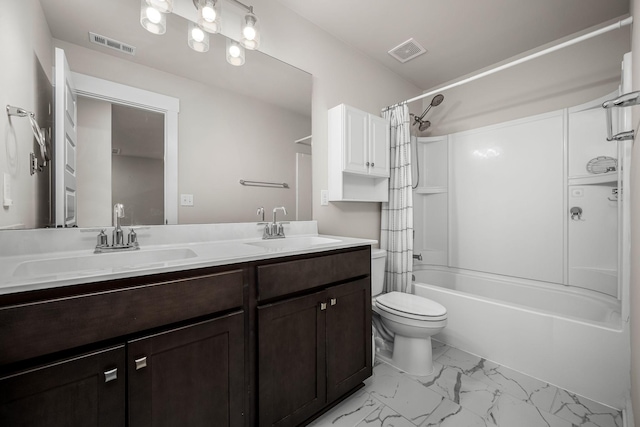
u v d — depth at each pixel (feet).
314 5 6.06
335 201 7.07
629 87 4.43
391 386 5.13
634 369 3.38
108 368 2.45
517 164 7.84
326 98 6.91
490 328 6.00
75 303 2.31
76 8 3.87
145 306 2.66
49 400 2.19
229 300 3.28
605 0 5.93
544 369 5.25
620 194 5.11
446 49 7.72
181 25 4.77
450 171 9.27
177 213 4.71
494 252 8.25
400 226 7.47
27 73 3.39
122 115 4.22
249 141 5.60
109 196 4.08
